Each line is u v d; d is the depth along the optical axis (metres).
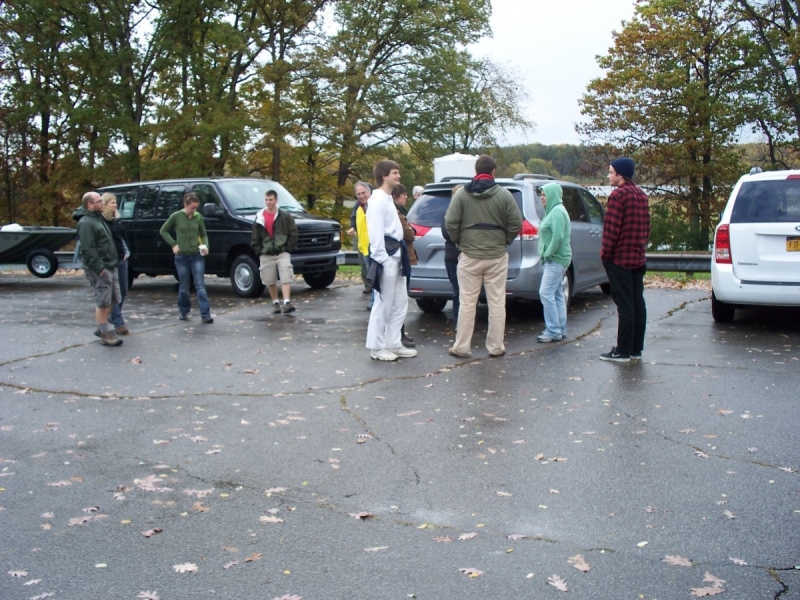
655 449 5.10
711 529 3.88
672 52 33.94
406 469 4.83
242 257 13.58
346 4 35.00
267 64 31.06
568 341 8.84
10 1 30.95
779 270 8.83
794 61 31.28
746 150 34.72
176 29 30.91
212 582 3.46
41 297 14.41
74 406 6.50
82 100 31.70
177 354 8.59
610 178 7.66
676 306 11.27
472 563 3.58
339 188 34.72
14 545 3.87
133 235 15.05
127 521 4.14
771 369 7.25
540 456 4.99
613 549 3.70
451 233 7.95
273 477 4.75
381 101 35.84
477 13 36.34
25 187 35.66
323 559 3.66
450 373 7.36
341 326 10.32
